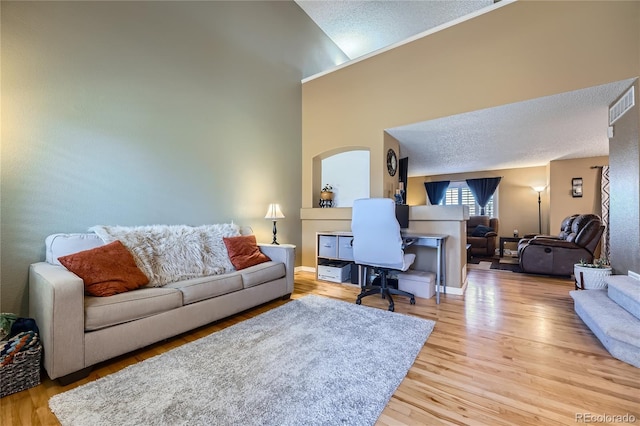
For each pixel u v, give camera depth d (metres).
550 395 1.44
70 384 1.56
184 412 1.31
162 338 1.99
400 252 2.66
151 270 2.28
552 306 2.84
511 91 2.97
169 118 3.01
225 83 3.62
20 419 1.28
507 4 3.00
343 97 4.36
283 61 4.53
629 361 1.74
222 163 3.58
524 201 6.67
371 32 5.59
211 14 3.46
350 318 2.49
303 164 4.88
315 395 1.43
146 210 2.81
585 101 2.89
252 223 3.98
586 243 3.97
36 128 2.13
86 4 2.40
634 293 1.98
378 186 3.97
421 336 2.12
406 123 3.70
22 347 1.50
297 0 4.76
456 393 1.46
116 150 2.58
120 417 1.28
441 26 3.43
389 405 1.37
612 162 2.85
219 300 2.38
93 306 1.67
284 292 3.04
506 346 1.98
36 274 1.78
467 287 3.59
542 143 4.54
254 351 1.89
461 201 7.64
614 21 2.48
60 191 2.25
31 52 2.10
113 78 2.57
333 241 3.82
